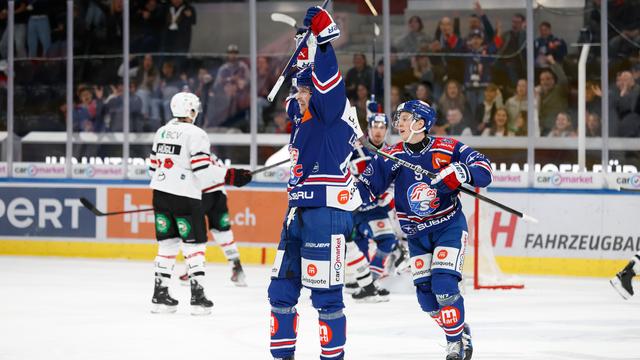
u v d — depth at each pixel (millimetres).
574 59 16234
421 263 8133
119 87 17766
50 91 18047
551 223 15938
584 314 11766
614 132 16031
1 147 18266
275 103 17312
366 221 13070
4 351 9078
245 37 17578
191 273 11570
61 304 12359
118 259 17656
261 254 17156
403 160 7961
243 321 11078
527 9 16219
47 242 18047
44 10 17891
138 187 17547
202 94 17578
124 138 17719
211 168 11305
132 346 9375
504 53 16453
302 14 17594
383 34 16859
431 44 16750
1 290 13672
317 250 7168
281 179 17219
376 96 16984
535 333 10297
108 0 17703
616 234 15727
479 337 10016
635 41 15883
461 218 8031
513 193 16078
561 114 16266
